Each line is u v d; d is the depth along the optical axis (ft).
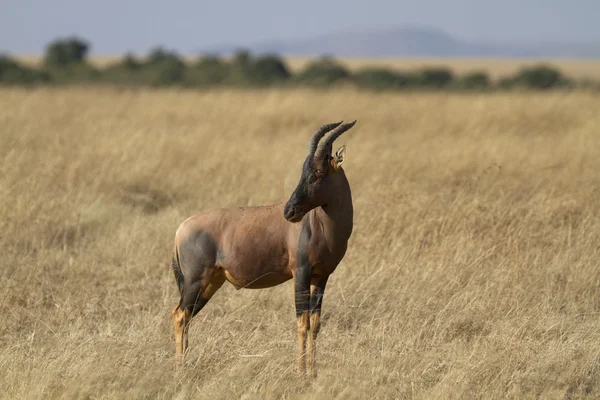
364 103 252.01
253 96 268.82
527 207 119.75
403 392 71.15
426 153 162.71
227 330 84.02
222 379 71.82
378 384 72.64
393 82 445.78
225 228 75.51
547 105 224.94
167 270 103.81
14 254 105.81
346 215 74.18
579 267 98.78
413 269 99.19
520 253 102.01
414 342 81.61
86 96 290.56
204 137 179.73
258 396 68.90
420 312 88.79
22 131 176.45
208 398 68.69
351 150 163.43
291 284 97.50
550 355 76.59
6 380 69.72
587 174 137.49
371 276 96.37
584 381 73.46
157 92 311.06
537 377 73.00
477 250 103.81
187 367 74.54
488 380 72.54
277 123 214.90
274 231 74.95
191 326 86.48
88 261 105.29
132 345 78.64
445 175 143.43
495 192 128.98
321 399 68.44
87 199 128.16
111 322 87.81
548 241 108.17
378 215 114.42
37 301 92.94
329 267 75.36
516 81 442.09
